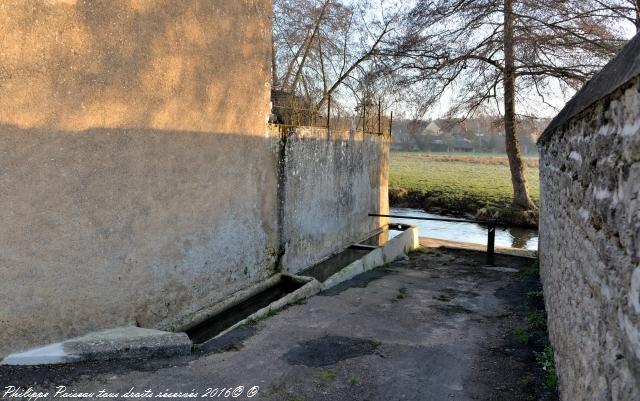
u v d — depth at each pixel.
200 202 6.03
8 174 3.88
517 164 21.11
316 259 9.55
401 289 8.06
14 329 3.98
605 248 2.41
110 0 4.60
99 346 4.26
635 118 1.94
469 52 19.02
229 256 6.71
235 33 6.43
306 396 3.88
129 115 4.90
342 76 19.69
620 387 2.00
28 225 4.04
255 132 7.14
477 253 11.95
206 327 6.02
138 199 5.07
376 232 12.95
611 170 2.34
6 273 3.91
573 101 3.89
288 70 18.12
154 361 4.37
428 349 5.06
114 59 4.69
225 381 4.05
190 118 5.75
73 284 4.42
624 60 2.19
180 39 5.49
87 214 4.51
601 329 2.42
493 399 3.88
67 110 4.28
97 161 4.58
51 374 3.88
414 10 18.94
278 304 6.52
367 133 12.30
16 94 3.89
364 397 3.90
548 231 6.45
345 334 5.47
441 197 24.62
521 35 17.81
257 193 7.32
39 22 4.01
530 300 7.32
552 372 4.21
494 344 5.27
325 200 9.89
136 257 5.08
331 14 19.14
